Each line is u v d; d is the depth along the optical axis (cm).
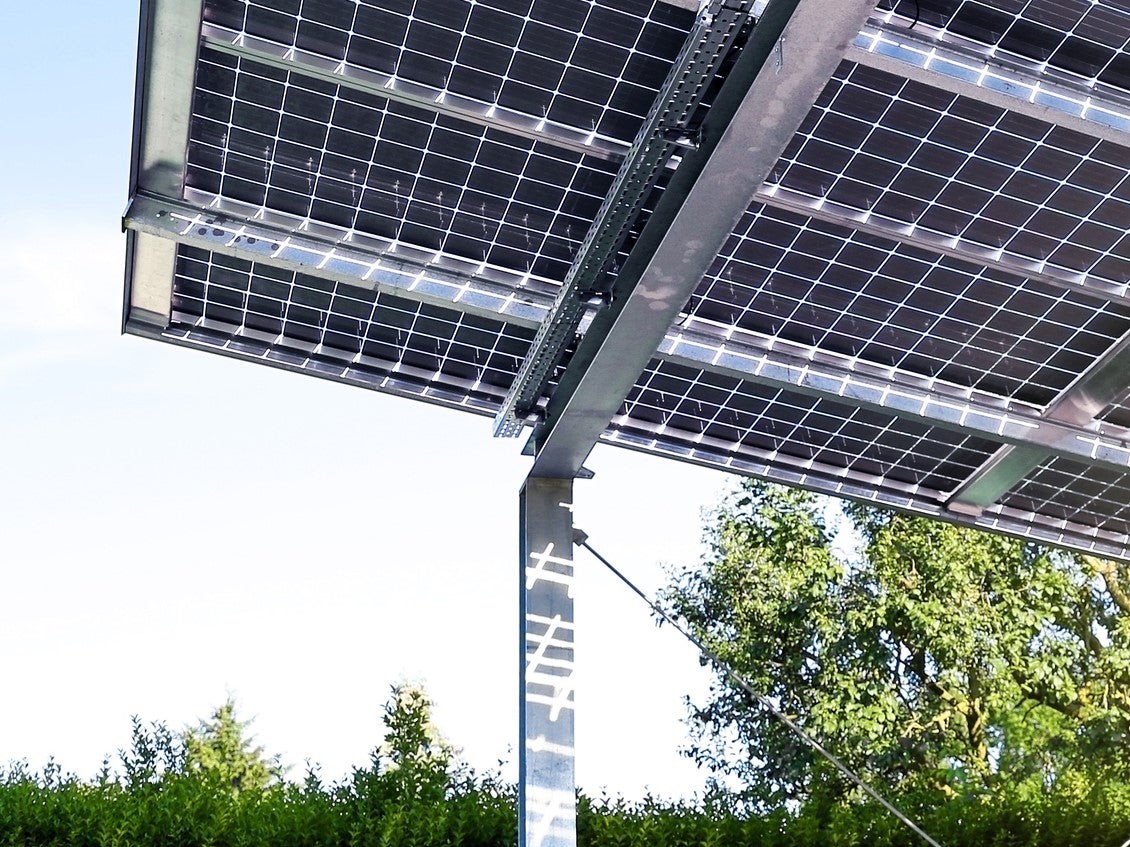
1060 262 693
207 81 623
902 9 564
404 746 1026
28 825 906
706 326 727
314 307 757
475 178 661
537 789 720
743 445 838
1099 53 576
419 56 595
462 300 690
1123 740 1723
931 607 1780
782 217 673
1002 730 1772
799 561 1930
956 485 870
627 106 612
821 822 1091
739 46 510
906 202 658
